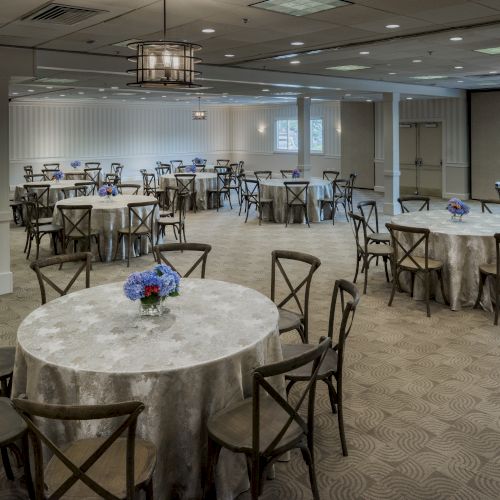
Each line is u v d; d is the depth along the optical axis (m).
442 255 5.73
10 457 3.10
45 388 2.61
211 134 21.97
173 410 2.54
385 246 6.52
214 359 2.61
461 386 3.96
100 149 18.89
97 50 7.32
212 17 5.49
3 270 6.42
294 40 6.88
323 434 3.36
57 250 8.75
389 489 2.83
